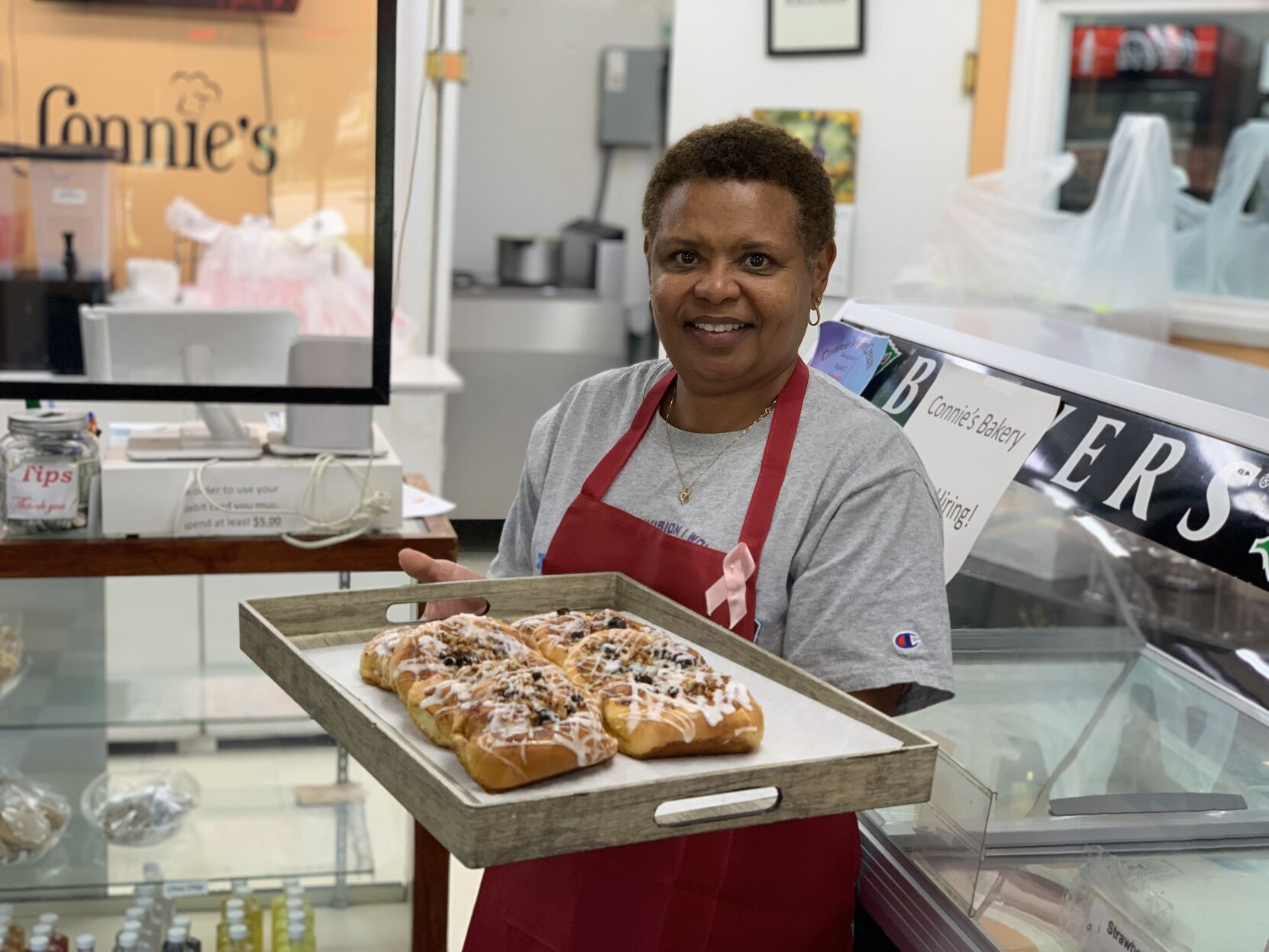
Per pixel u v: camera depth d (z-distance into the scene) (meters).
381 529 1.71
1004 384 1.50
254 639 1.17
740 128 1.16
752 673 1.14
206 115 1.58
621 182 5.05
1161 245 3.36
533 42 4.89
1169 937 1.04
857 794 0.94
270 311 1.61
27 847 1.89
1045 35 3.55
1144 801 1.27
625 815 0.87
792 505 1.18
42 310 1.58
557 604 1.28
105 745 1.99
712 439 1.25
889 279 3.71
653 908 1.20
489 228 5.02
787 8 3.63
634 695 1.09
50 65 1.56
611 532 1.28
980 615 1.65
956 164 3.64
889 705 1.15
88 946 1.77
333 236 1.62
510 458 4.48
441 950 1.91
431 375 3.46
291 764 2.05
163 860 1.96
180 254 1.61
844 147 3.67
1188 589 1.72
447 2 3.58
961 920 1.13
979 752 1.40
